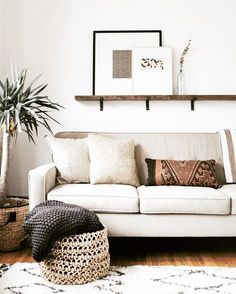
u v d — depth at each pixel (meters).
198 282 2.02
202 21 3.58
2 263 2.35
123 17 3.62
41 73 3.64
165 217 2.45
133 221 2.45
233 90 3.57
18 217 2.63
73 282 2.00
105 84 3.62
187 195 2.43
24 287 1.96
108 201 2.43
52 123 3.64
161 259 2.45
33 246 1.98
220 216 2.44
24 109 2.72
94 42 3.62
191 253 2.59
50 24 3.63
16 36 3.62
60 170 2.82
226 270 2.20
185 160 2.94
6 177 2.79
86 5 3.62
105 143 2.91
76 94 3.64
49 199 2.45
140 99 3.51
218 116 3.58
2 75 3.62
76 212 2.09
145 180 3.03
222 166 3.06
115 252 2.61
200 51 3.58
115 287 1.95
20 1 3.62
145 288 1.94
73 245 2.00
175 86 3.60
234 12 3.56
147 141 3.14
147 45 3.61
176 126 3.60
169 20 3.60
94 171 2.78
